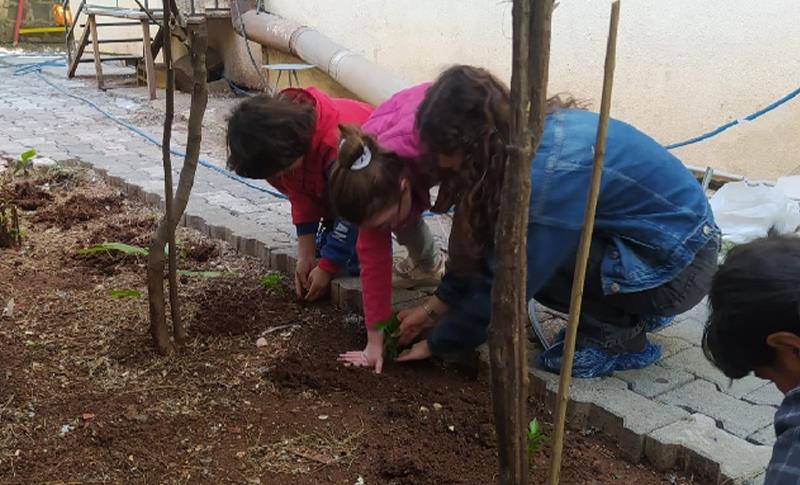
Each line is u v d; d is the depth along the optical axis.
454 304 2.41
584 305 2.47
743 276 1.41
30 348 2.71
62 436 2.23
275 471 2.11
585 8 5.32
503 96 1.96
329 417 2.35
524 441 1.44
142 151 5.70
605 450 2.25
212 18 8.48
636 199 2.29
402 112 2.41
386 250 2.51
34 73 10.47
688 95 4.95
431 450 2.19
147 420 2.32
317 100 2.71
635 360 2.55
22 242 3.75
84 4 9.23
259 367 2.63
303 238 3.11
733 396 2.41
